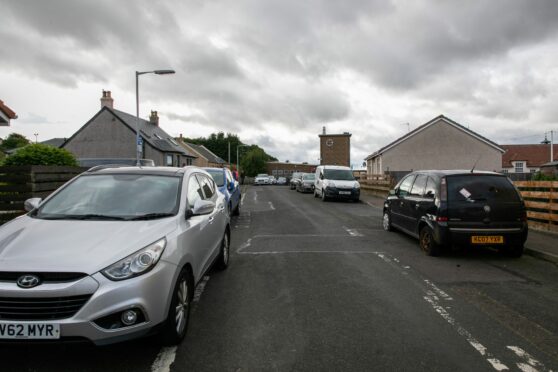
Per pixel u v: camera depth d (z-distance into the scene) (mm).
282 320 3910
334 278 5457
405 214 8312
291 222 11594
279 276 5555
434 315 4062
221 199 5965
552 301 4527
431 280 5387
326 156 54562
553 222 9359
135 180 4309
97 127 35188
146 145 35312
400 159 32656
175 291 3262
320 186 21484
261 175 61781
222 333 3594
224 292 4805
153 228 3410
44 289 2709
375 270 5918
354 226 10727
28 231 3314
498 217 6543
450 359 3117
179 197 4094
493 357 3154
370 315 4055
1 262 2818
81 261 2848
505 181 6754
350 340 3453
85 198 4008
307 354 3191
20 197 7777
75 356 3125
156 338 3266
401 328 3721
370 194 24641
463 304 4406
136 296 2855
